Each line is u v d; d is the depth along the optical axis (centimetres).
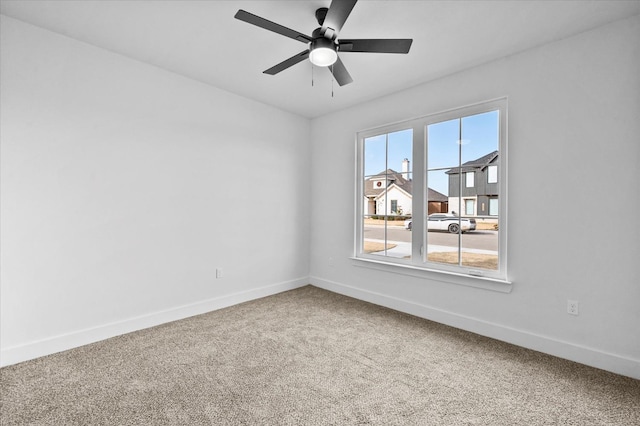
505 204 245
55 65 216
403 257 316
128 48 238
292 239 393
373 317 292
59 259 219
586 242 205
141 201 261
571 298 211
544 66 222
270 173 365
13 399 164
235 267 332
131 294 255
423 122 298
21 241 204
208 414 154
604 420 151
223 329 261
